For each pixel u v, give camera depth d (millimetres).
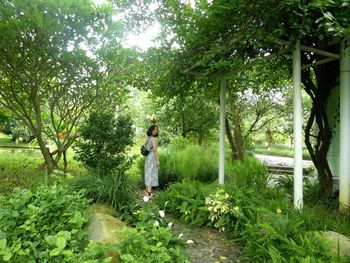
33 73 6324
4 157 9711
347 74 4953
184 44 5820
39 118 7180
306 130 6152
